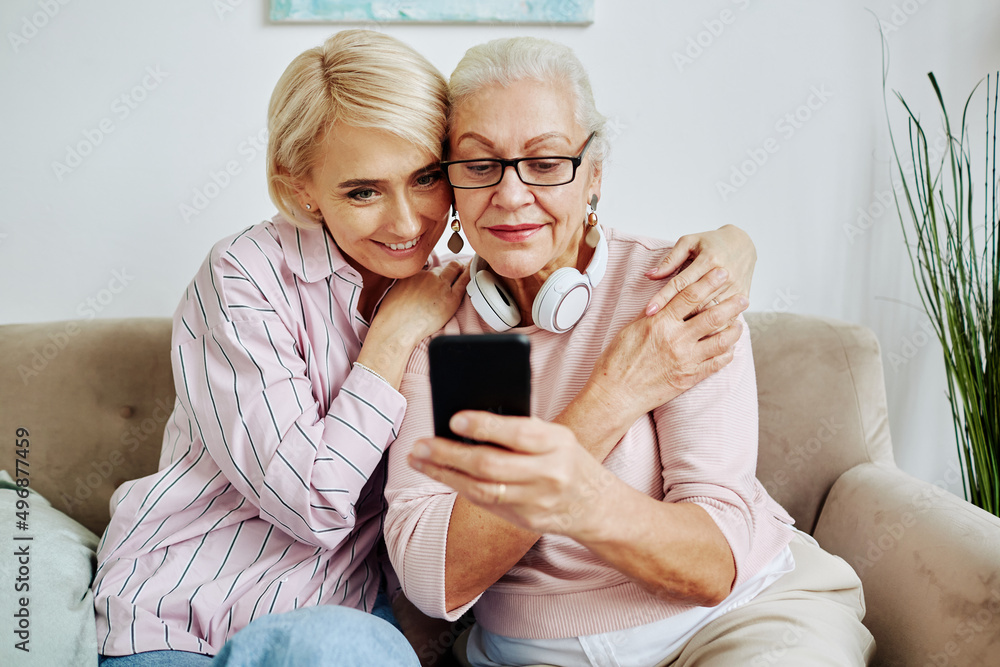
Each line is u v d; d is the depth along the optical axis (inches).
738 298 33.4
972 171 63.3
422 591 33.1
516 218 33.6
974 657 36.8
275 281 39.7
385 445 37.4
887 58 60.9
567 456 22.9
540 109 32.8
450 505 33.4
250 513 40.5
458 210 35.6
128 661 35.6
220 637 37.6
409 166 34.8
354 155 34.4
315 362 40.3
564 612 34.8
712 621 35.3
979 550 38.3
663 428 35.0
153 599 37.8
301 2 56.7
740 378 35.5
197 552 39.8
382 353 38.0
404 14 57.4
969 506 42.4
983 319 58.3
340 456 36.1
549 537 34.9
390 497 36.7
